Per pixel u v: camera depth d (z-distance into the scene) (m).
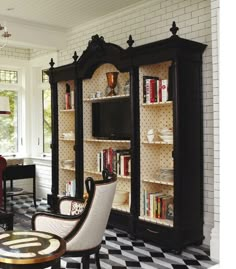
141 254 3.43
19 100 6.77
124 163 4.12
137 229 3.83
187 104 3.48
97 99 4.54
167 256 3.38
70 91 5.23
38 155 6.77
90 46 4.38
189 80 3.51
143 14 4.43
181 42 3.34
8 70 6.66
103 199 2.61
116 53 4.01
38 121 6.79
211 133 3.66
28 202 6.07
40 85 6.76
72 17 5.01
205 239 3.69
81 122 4.71
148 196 3.85
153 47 3.54
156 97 3.74
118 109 4.31
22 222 4.66
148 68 3.93
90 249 2.67
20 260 1.93
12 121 6.70
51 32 5.52
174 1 4.04
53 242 2.25
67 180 5.34
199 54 3.64
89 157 4.80
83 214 2.57
